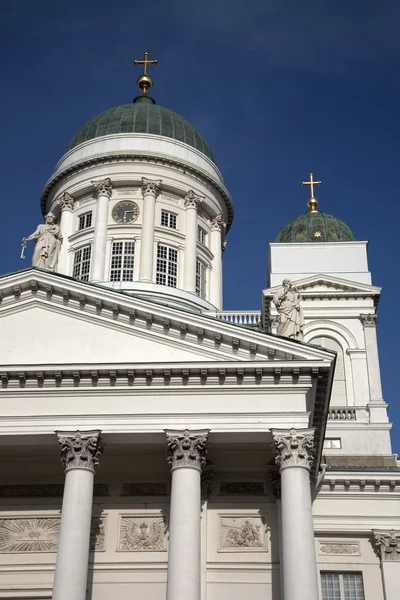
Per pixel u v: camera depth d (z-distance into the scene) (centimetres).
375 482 3384
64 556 2491
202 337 2770
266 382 2708
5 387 2755
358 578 3294
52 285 2878
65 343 2819
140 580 2845
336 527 3341
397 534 3309
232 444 2780
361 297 4200
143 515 2945
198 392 2716
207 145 5362
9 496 3019
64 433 2677
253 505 2942
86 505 2586
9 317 2884
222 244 5228
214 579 2830
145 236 4659
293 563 2444
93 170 4909
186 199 4903
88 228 4772
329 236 4497
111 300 2828
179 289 4603
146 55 5847
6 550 2936
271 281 4309
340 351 4109
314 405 2778
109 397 2728
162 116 5291
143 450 2888
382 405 3928
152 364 2706
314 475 3128
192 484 2594
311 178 4922
